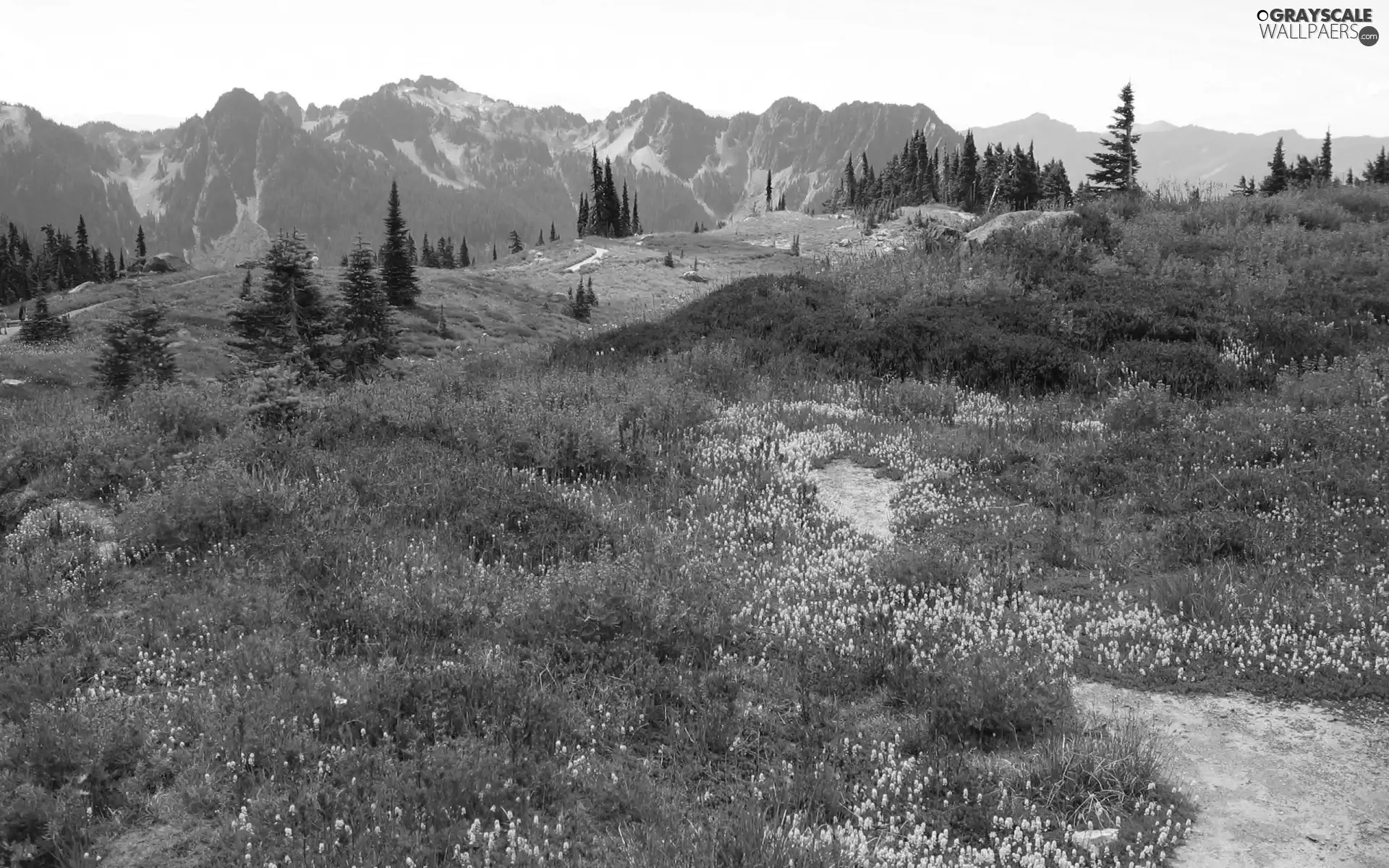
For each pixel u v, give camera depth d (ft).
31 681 24.91
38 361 136.98
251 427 45.85
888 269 89.10
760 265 367.45
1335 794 22.63
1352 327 66.69
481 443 46.19
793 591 33.78
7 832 19.20
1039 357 64.18
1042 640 30.22
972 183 469.57
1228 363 61.52
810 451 49.42
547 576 32.60
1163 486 42.98
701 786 22.63
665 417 53.21
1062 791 22.49
